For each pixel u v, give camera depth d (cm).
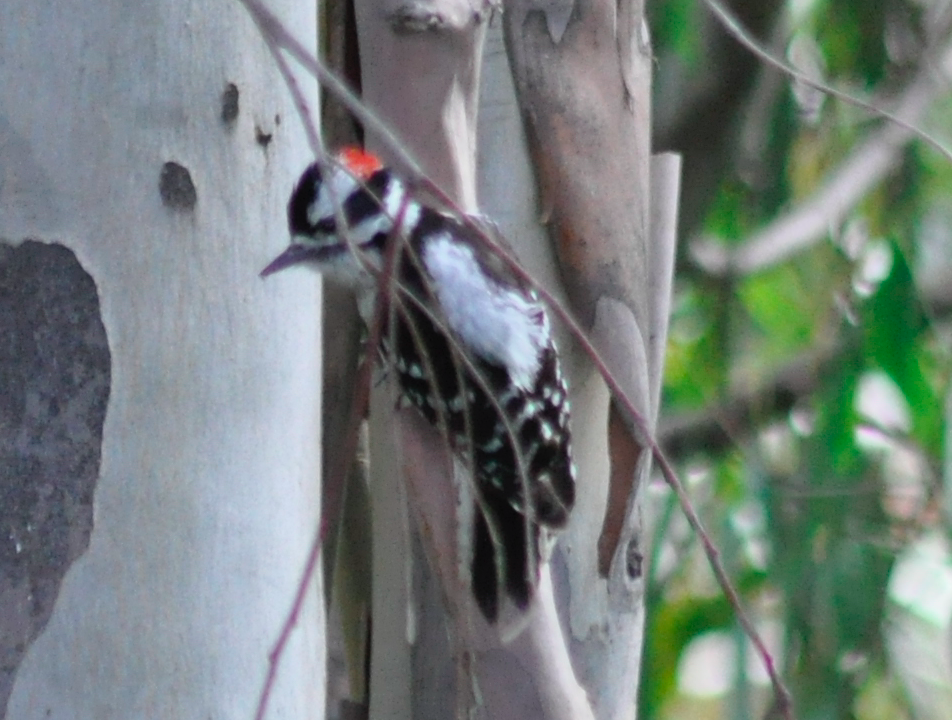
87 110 344
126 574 340
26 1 344
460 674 324
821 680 703
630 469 483
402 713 481
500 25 484
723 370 844
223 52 354
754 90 880
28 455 338
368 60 424
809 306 861
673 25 841
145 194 346
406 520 468
